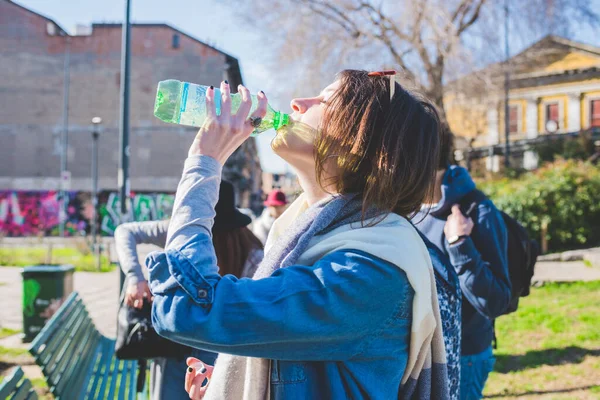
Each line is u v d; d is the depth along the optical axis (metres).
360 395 1.16
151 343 2.57
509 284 2.41
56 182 34.62
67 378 3.22
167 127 35.03
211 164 1.25
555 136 28.31
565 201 14.14
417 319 1.18
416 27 17.86
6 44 35.41
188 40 35.31
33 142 35.00
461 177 2.47
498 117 31.72
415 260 1.18
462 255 2.28
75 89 35.44
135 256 2.92
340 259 1.14
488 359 2.55
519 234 2.73
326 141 1.29
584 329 6.40
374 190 1.25
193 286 1.10
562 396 4.52
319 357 1.14
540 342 6.03
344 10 18.14
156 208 33.00
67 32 36.31
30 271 6.55
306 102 1.39
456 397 1.42
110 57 35.66
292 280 1.12
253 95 1.35
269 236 1.56
